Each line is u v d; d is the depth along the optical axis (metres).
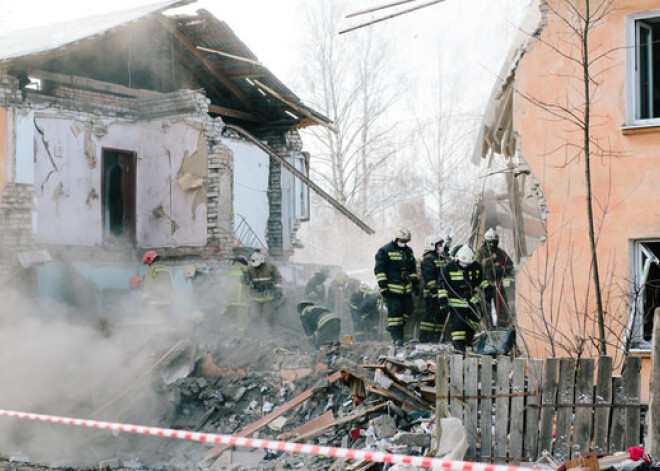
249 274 15.66
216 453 11.40
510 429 7.91
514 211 14.02
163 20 18.11
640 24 11.43
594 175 11.41
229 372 13.38
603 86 11.40
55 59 17.67
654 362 6.98
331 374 12.31
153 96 18.80
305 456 10.48
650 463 6.46
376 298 14.75
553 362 7.86
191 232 18.30
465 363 8.05
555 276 11.51
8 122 16.08
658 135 11.14
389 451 8.61
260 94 20.17
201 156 18.22
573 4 11.54
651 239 11.12
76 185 17.66
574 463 6.46
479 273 12.37
